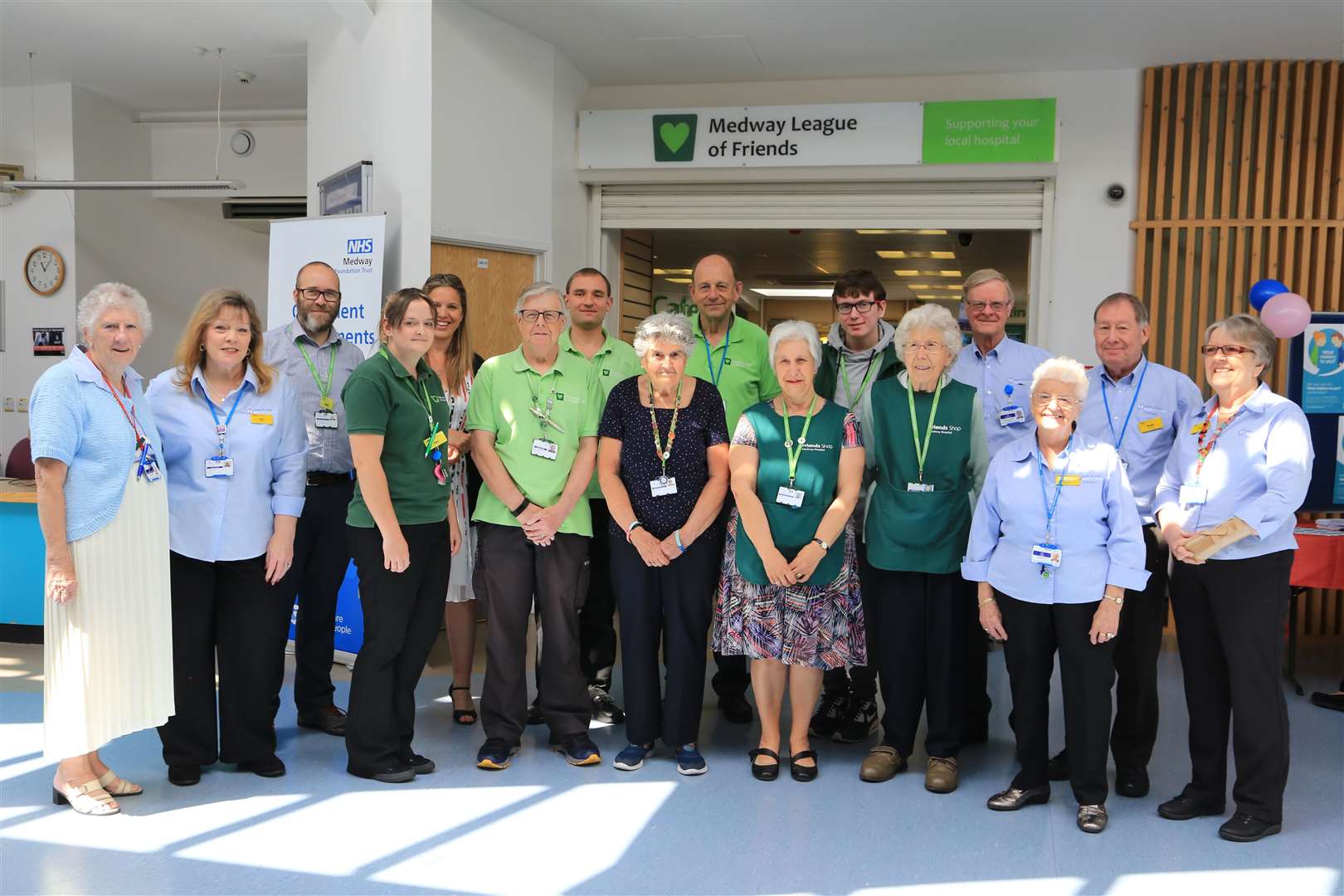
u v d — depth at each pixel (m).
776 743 3.79
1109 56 7.09
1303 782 3.80
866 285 4.14
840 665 3.72
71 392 3.14
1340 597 6.87
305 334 4.25
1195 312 7.32
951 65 7.41
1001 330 4.23
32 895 2.73
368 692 3.64
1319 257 7.07
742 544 3.70
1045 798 3.53
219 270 10.49
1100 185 7.39
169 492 3.52
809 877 2.93
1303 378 5.75
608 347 4.21
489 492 3.86
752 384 4.37
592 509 4.36
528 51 7.20
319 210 6.59
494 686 3.83
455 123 6.70
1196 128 7.18
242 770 3.77
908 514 3.62
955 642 3.71
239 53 7.96
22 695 4.69
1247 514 3.16
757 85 7.99
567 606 3.85
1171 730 4.45
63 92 9.14
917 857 3.08
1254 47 6.82
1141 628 3.60
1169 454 3.60
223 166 9.96
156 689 3.37
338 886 2.82
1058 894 2.84
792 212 7.88
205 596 3.58
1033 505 3.37
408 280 5.47
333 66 6.78
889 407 3.71
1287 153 7.15
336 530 4.17
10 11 7.11
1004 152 7.36
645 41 7.18
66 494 3.16
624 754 3.85
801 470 3.64
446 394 4.30
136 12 7.07
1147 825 3.36
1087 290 7.43
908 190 7.68
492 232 7.04
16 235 9.50
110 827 3.20
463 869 2.94
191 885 2.81
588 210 8.18
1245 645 3.25
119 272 9.75
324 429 4.15
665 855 3.06
